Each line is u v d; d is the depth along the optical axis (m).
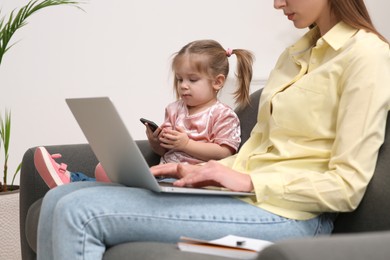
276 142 1.58
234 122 2.16
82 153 2.15
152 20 3.29
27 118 3.19
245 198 1.45
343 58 1.48
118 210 1.33
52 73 3.21
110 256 1.30
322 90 1.50
